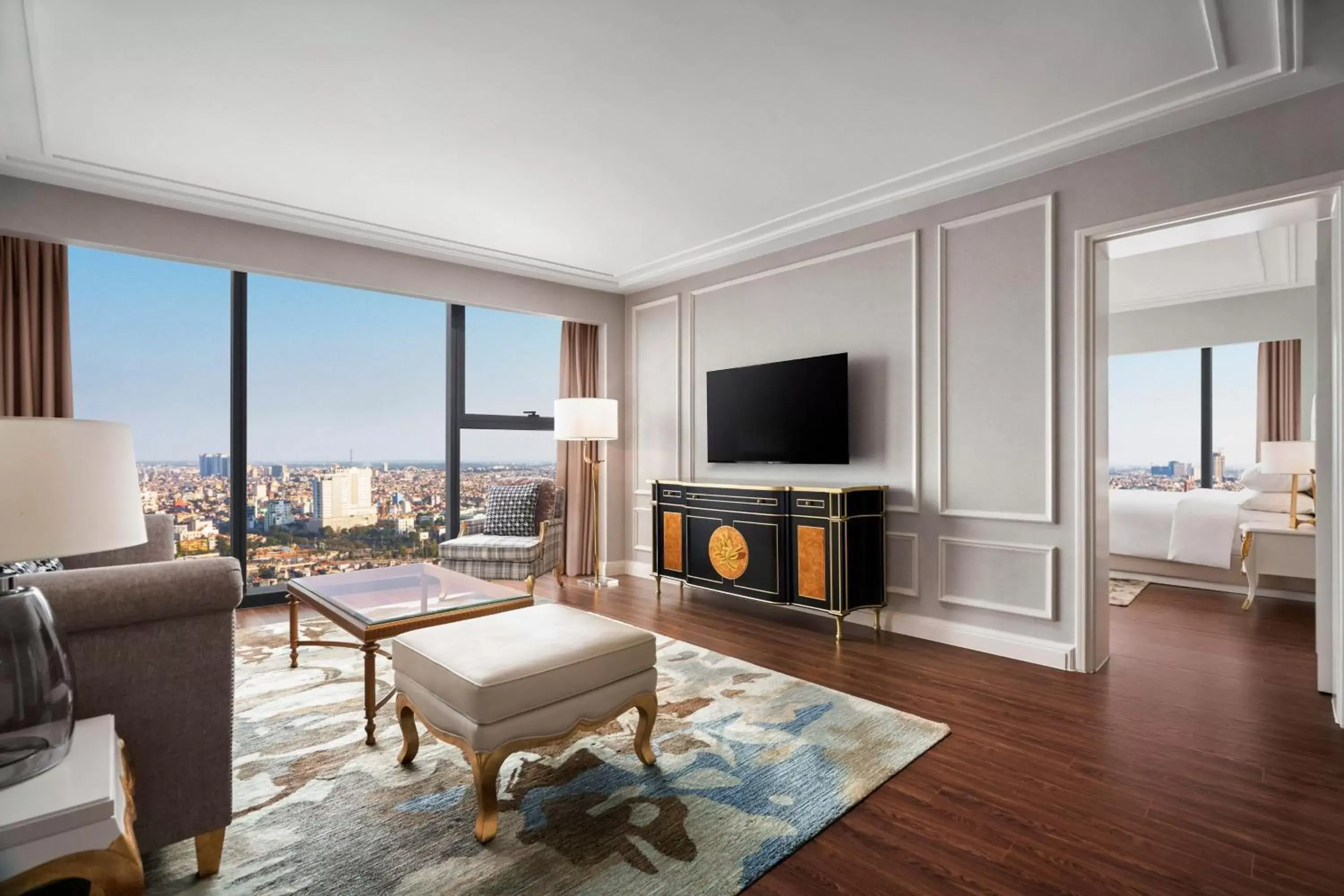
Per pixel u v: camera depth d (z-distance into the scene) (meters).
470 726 1.81
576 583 5.32
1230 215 2.80
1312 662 3.32
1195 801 2.00
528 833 1.83
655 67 2.46
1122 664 3.29
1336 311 2.51
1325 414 2.86
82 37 2.23
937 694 2.88
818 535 3.79
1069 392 3.22
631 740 2.41
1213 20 2.17
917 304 3.78
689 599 4.74
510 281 5.15
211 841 1.63
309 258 4.20
